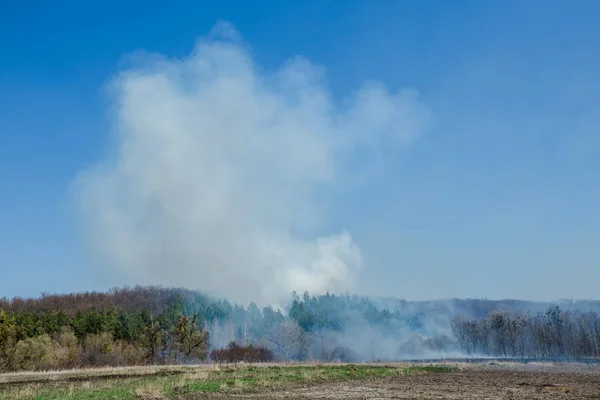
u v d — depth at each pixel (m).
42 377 37.56
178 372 41.56
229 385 29.45
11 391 25.78
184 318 80.50
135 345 89.88
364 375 38.69
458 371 47.22
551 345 138.25
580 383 33.50
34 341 69.19
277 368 46.12
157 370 45.03
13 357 64.25
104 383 30.91
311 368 45.75
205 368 45.66
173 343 83.00
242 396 25.06
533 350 146.62
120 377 36.53
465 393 26.83
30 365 64.50
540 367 57.06
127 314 116.81
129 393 24.50
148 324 107.88
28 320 100.38
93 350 78.62
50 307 176.12
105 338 85.06
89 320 106.00
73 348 75.81
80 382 32.19
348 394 26.23
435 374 41.97
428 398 24.45
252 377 35.03
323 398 24.47
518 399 23.98
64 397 22.64
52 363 67.38
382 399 24.17
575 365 65.00
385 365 52.81
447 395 25.81
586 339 131.12
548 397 24.78
